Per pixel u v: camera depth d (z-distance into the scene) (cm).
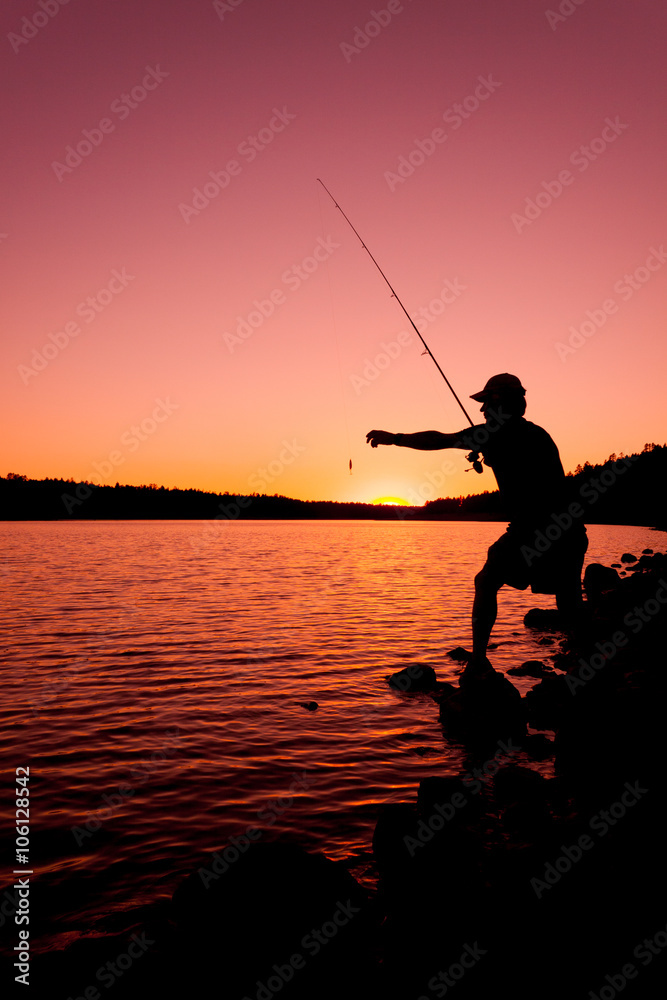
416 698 725
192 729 620
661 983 238
